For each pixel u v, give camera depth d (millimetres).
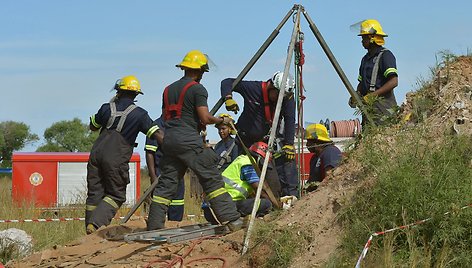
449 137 6801
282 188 9227
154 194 8008
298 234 6625
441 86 7914
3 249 9398
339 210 6664
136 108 9125
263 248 6645
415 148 6625
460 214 5844
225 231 7703
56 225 12836
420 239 5891
